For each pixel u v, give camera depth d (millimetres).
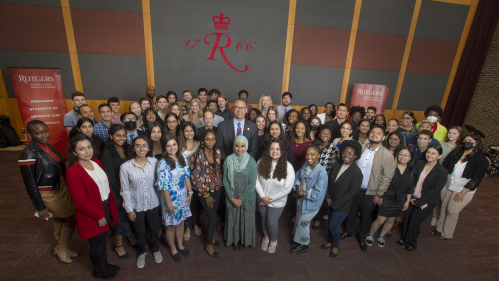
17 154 5441
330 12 6270
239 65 6348
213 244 2939
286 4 6062
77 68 5703
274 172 2566
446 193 3164
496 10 6375
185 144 2920
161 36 5848
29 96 5020
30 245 2791
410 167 2799
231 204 2650
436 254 2971
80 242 2873
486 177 5477
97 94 5961
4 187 4023
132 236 2814
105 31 5609
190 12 5797
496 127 6566
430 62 7035
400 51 6816
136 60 5906
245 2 5934
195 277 2455
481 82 6957
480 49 6738
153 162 2391
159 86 6168
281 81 6629
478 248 3117
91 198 2041
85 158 1997
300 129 3244
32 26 5309
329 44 6504
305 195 2615
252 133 3369
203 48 6082
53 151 2301
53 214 2291
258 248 2926
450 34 6848
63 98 5355
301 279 2492
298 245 2869
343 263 2746
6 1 5109
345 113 4332
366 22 6461
